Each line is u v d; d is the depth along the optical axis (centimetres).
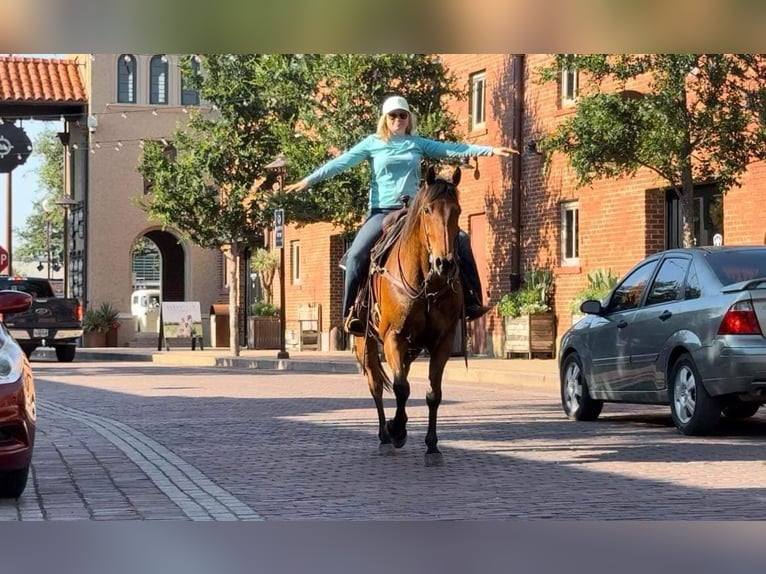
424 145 1123
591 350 1460
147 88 4841
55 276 7800
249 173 3478
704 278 1299
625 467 1052
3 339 921
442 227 988
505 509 843
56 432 1391
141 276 6675
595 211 2669
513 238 2964
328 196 2895
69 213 5184
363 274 1123
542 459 1112
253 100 3447
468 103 3170
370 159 1129
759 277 1287
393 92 2859
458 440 1272
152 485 973
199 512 839
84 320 4600
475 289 1107
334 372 2761
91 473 1046
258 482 984
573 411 1499
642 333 1363
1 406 870
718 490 920
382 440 1159
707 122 1828
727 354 1234
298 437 1317
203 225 3481
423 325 1054
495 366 2477
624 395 1402
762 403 1270
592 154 1898
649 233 2505
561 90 2814
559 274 2791
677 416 1310
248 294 4756
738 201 2223
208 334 4747
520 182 2959
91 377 2544
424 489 938
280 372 2755
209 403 1797
